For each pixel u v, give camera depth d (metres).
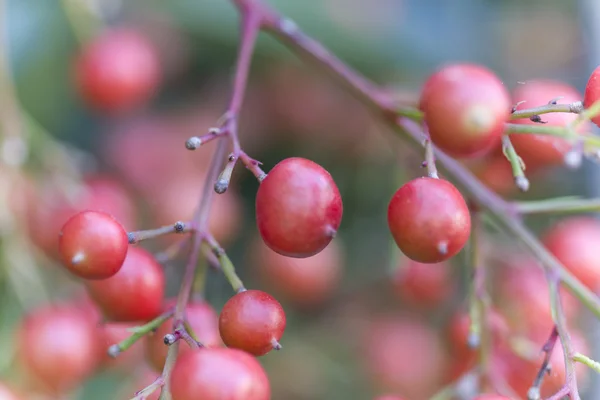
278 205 0.19
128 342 0.20
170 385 0.18
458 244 0.19
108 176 0.27
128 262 0.20
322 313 0.30
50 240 0.25
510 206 0.22
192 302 0.21
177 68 0.30
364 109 0.29
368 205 0.30
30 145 0.26
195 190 0.27
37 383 0.24
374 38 0.28
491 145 0.20
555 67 0.30
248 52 0.23
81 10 0.27
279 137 0.29
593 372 0.24
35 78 0.28
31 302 0.25
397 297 0.29
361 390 0.29
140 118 0.30
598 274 0.23
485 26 0.30
